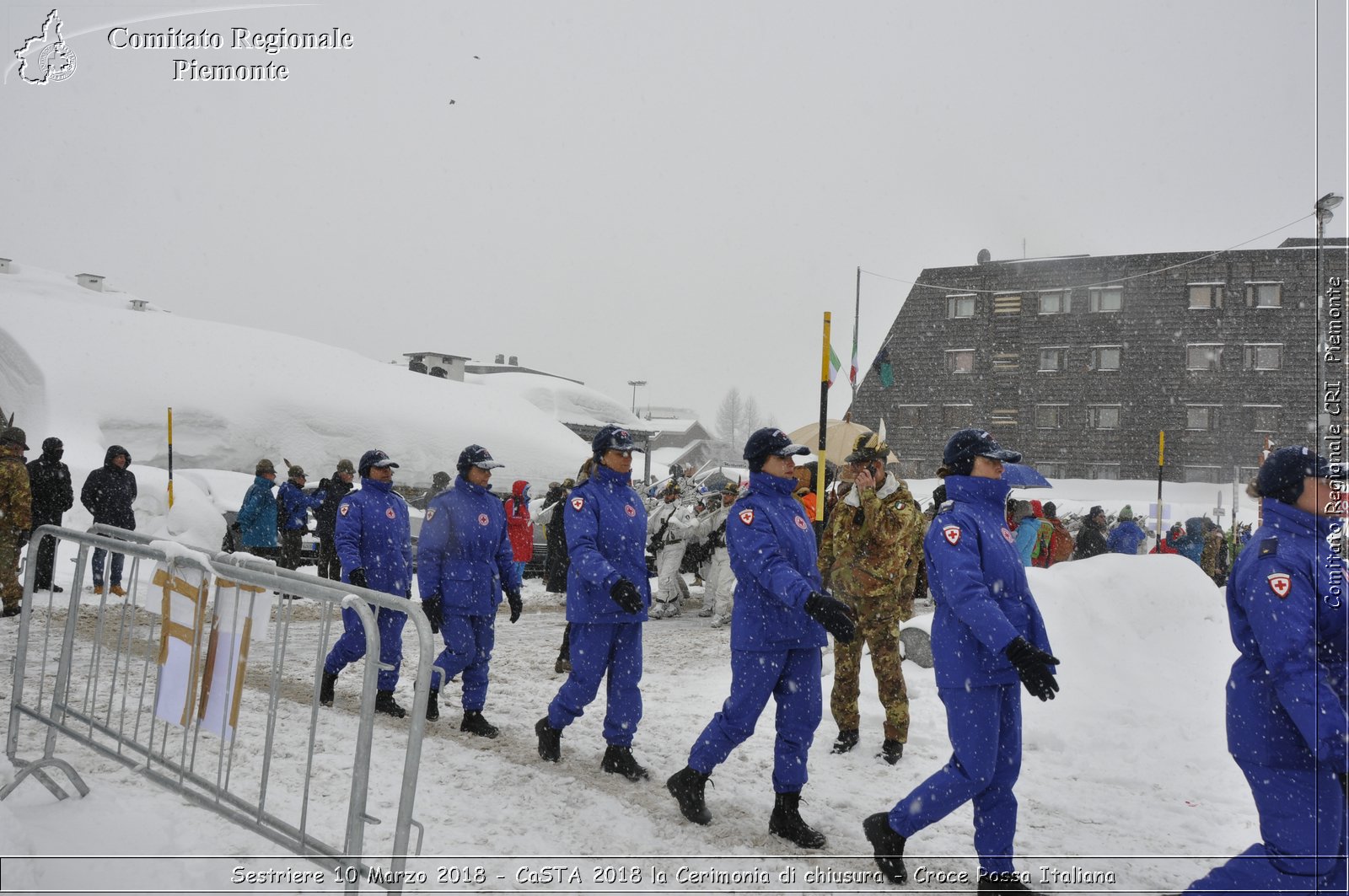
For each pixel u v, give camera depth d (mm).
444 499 5773
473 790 4570
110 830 3785
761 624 4094
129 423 27000
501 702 6637
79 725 5188
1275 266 41188
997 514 3654
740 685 4117
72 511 15773
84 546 4453
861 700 6594
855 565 5527
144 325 32062
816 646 4152
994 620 3307
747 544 4023
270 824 3410
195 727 3719
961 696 3506
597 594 4855
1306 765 2889
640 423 52656
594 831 4105
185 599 3834
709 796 4652
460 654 5613
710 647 9453
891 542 5465
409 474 31219
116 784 4340
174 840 3732
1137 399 42938
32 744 4910
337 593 3270
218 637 3670
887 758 5410
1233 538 17438
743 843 4035
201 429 28234
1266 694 2945
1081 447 43719
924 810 3570
